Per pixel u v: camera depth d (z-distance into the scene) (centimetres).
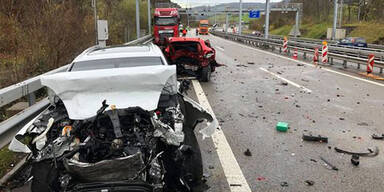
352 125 689
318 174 462
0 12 1159
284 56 2236
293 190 417
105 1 2588
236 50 2762
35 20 1135
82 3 1644
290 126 681
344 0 6309
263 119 732
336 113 783
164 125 361
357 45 3061
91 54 529
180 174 378
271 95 985
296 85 1148
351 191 414
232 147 563
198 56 1189
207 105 860
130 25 3531
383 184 432
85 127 357
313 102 895
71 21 1230
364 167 485
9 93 452
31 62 1068
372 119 732
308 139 595
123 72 391
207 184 432
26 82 512
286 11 6025
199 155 407
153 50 544
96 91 392
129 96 392
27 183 434
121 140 337
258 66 1684
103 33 1320
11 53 1132
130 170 321
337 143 584
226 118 739
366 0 5719
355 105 860
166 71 395
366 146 568
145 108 378
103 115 357
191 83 1204
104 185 321
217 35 6488
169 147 375
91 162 337
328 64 1761
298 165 491
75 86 386
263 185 430
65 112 404
